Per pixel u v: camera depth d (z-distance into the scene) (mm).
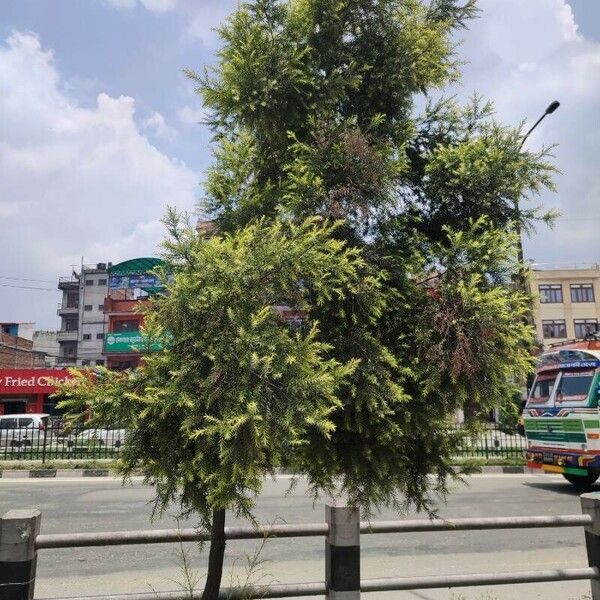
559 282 48219
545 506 9945
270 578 5758
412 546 7078
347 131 3396
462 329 3131
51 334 59531
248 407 2309
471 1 3984
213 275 2602
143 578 5801
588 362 11344
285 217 3152
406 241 3539
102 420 2561
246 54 3383
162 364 2541
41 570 6062
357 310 3186
